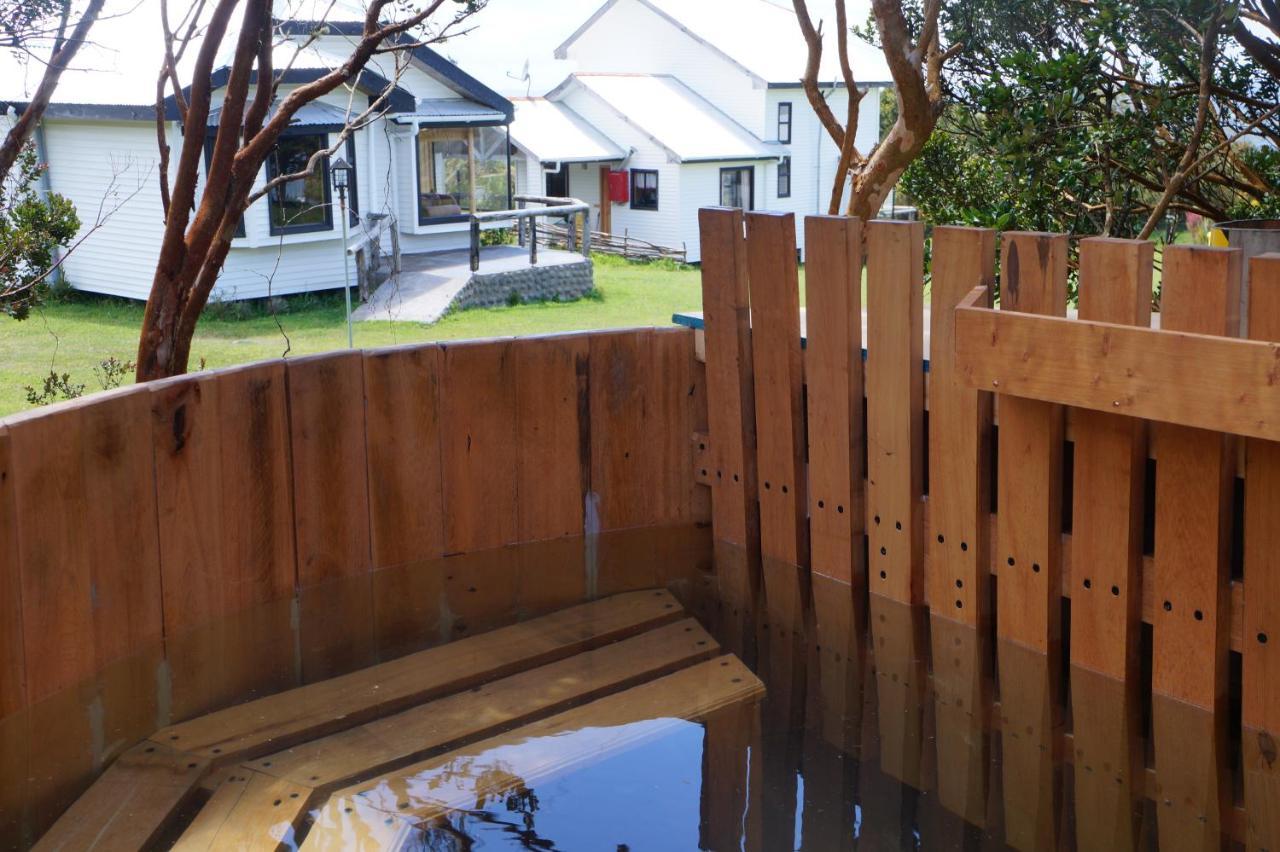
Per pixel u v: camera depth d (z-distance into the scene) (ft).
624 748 10.56
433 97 69.46
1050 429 12.46
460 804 9.54
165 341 14.39
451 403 15.78
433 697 11.65
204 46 13.42
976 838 9.13
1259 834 9.27
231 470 13.82
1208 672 11.53
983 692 11.96
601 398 16.75
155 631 13.14
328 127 55.31
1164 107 19.38
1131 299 11.62
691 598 14.56
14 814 9.46
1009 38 21.71
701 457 17.24
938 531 13.89
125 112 51.90
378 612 14.01
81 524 12.09
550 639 13.19
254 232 54.65
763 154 92.73
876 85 98.07
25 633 11.44
